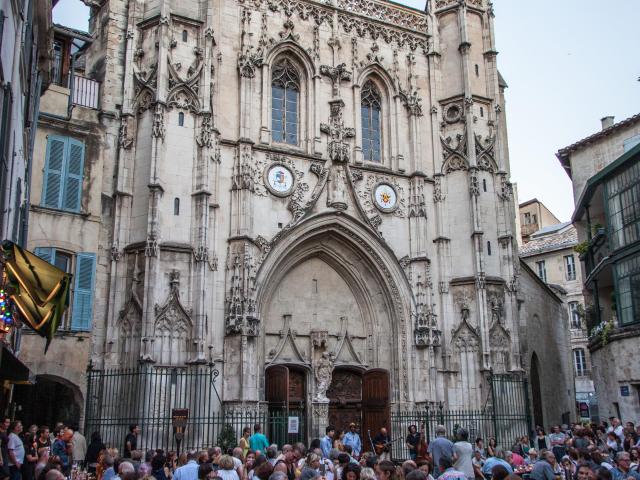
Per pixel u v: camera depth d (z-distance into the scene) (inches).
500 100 1705.2
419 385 1387.8
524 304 1662.2
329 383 1347.2
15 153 636.7
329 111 1456.7
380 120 1557.6
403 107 1556.3
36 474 556.7
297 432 1196.5
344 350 1422.2
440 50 1628.9
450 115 1578.5
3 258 535.2
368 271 1455.5
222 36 1370.6
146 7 1309.1
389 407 1355.8
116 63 1274.6
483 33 1644.9
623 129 1684.3
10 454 643.5
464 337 1433.3
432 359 1395.2
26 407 1109.7
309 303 1406.3
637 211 1277.1
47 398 1126.4
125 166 1222.3
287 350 1349.7
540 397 1764.3
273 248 1309.1
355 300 1465.3
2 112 467.5
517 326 1481.3
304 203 1378.0
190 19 1299.2
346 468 447.5
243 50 1375.5
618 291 1336.1
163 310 1149.7
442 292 1462.8
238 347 1218.6
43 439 763.4
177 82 1259.8
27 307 643.5
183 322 1168.8
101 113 1236.5
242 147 1318.9
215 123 1312.7
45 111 1146.0
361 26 1546.5
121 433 1096.2
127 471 453.1
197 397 1139.3
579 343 2564.0
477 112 1576.0
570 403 2096.5
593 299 1718.8
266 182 1344.7
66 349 1074.1
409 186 1512.1
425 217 1492.4
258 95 1384.1
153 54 1268.5
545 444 1135.0
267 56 1407.5
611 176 1381.6
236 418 1119.0
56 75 1196.5
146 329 1119.6
